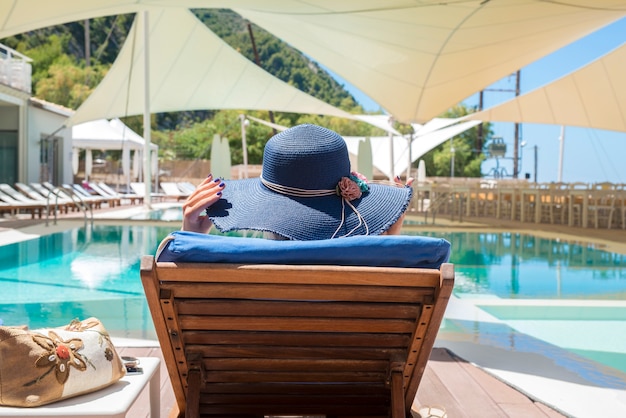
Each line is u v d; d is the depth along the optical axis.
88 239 9.29
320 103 16.64
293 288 1.35
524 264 7.41
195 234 1.36
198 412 1.55
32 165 17.30
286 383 1.68
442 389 2.70
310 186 1.62
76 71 41.75
